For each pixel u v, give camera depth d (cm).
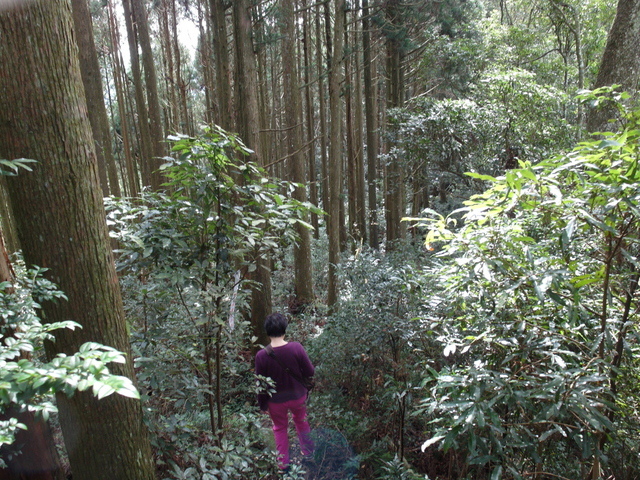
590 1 1048
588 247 202
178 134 214
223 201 238
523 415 205
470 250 187
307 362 323
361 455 323
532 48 1166
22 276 155
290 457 329
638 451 210
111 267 177
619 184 159
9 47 150
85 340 167
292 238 260
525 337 199
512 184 166
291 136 974
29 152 155
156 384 211
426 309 321
